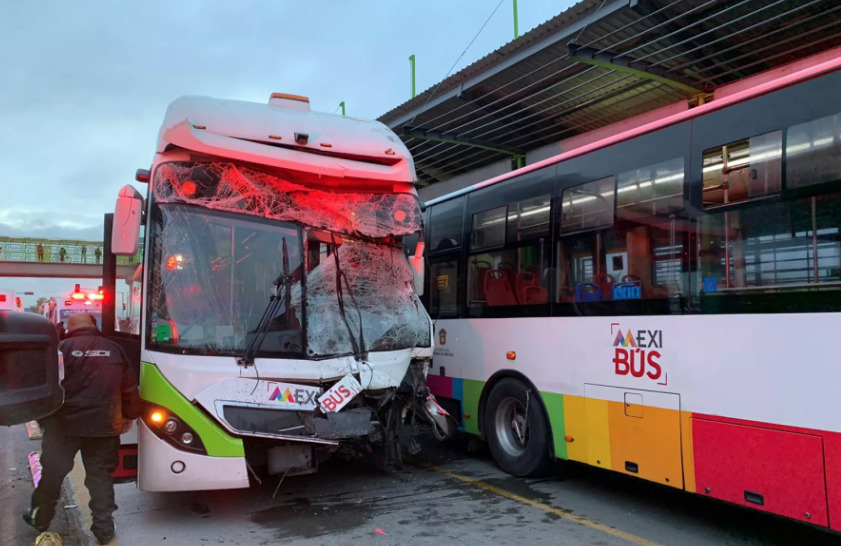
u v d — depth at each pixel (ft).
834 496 11.79
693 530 15.83
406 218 19.62
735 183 14.25
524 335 20.52
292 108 20.16
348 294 18.39
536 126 42.04
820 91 12.82
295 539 15.26
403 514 17.20
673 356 15.23
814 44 29.14
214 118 17.48
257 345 16.17
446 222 25.79
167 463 15.11
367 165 19.01
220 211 16.89
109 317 18.54
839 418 11.80
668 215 15.81
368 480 20.92
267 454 16.52
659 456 15.46
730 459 13.73
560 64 33.71
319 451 17.42
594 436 17.52
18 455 26.13
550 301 19.51
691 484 14.61
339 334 17.63
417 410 19.61
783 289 12.99
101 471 14.76
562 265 19.20
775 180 13.41
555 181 19.93
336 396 16.85
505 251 21.85
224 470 15.28
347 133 19.26
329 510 17.60
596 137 41.37
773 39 29.66
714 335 14.29
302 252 17.57
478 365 22.84
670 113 36.29
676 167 15.78
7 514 17.71
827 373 12.07
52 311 58.34
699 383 14.53
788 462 12.59
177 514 17.30
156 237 16.29
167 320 15.74
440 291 25.70
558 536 15.40
